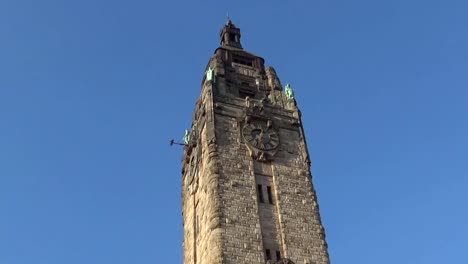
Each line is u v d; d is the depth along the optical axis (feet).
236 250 187.21
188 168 247.50
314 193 215.31
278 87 259.19
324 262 194.49
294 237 197.77
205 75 258.98
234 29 298.35
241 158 215.72
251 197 204.23
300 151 228.22
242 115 230.68
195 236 216.13
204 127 227.40
